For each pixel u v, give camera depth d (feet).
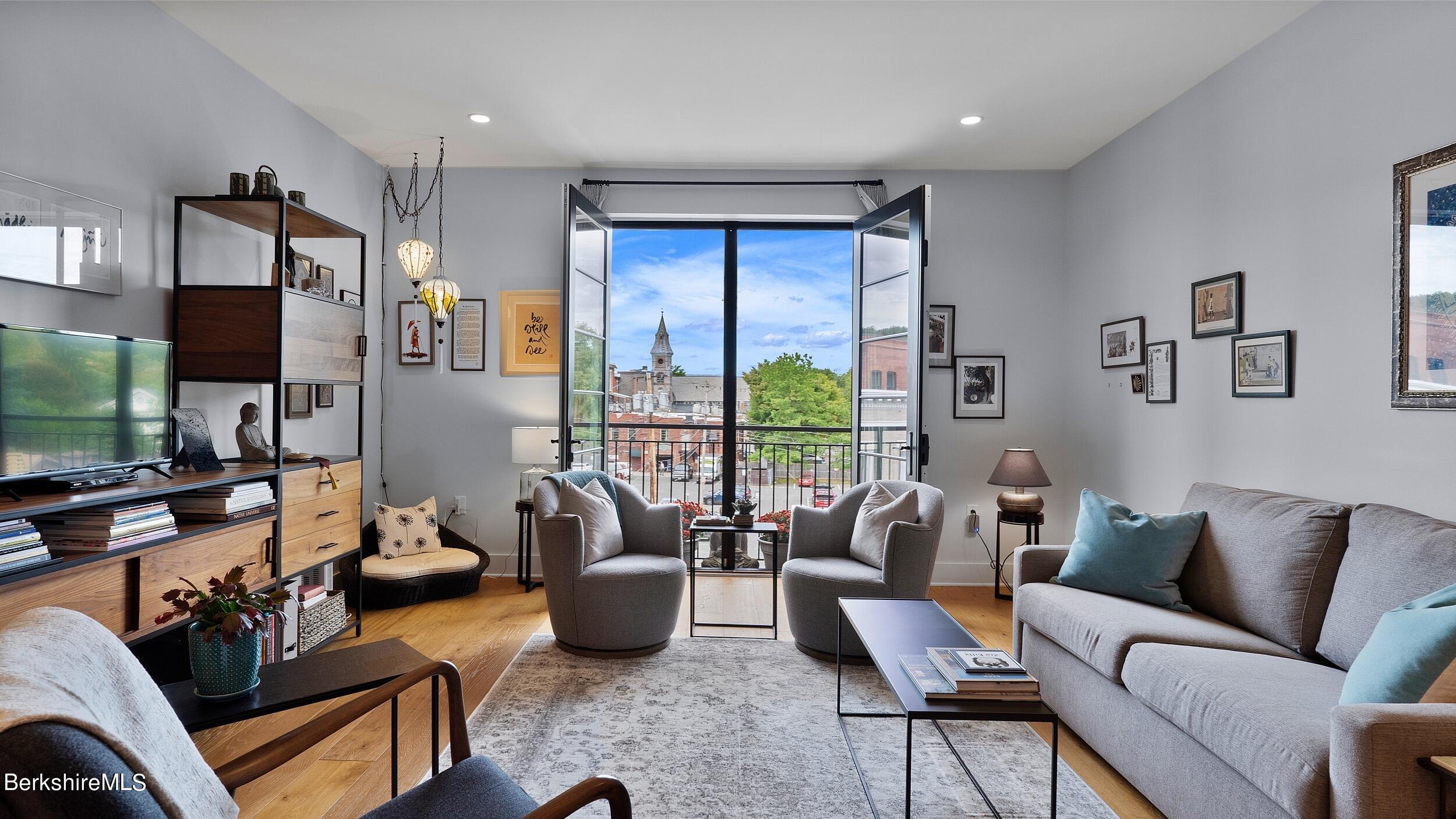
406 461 15.75
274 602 5.53
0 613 5.91
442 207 15.71
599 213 15.02
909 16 9.45
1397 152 7.91
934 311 15.58
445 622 12.62
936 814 6.68
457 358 15.72
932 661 6.68
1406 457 7.80
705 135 13.74
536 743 7.97
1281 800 5.10
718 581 16.34
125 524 7.14
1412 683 5.04
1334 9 8.77
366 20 9.70
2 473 6.74
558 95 12.00
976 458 15.62
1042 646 9.05
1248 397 10.18
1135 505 13.01
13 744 2.46
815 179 15.67
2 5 7.43
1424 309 7.58
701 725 8.49
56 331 7.36
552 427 15.10
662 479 19.20
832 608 10.62
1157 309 12.39
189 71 10.02
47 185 7.91
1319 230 8.98
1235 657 6.71
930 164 15.30
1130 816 6.77
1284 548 7.63
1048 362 15.66
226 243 10.93
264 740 8.27
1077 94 11.80
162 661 8.25
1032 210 15.66
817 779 7.29
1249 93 10.25
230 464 10.09
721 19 9.57
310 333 10.45
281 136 12.07
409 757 7.73
